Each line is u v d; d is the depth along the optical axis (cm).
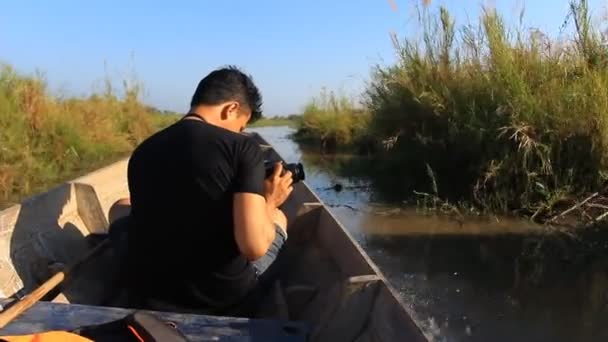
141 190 236
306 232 365
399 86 878
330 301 279
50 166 1024
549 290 427
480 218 650
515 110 667
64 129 1091
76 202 394
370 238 579
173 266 232
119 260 293
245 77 254
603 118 625
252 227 218
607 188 632
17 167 918
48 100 1112
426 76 842
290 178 274
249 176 223
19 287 299
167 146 233
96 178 431
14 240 312
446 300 412
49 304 212
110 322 183
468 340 349
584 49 701
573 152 650
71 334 166
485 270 477
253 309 250
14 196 866
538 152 641
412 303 407
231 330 198
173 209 228
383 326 216
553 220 618
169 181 229
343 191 852
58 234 354
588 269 475
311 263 341
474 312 392
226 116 246
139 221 238
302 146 1659
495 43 735
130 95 1541
